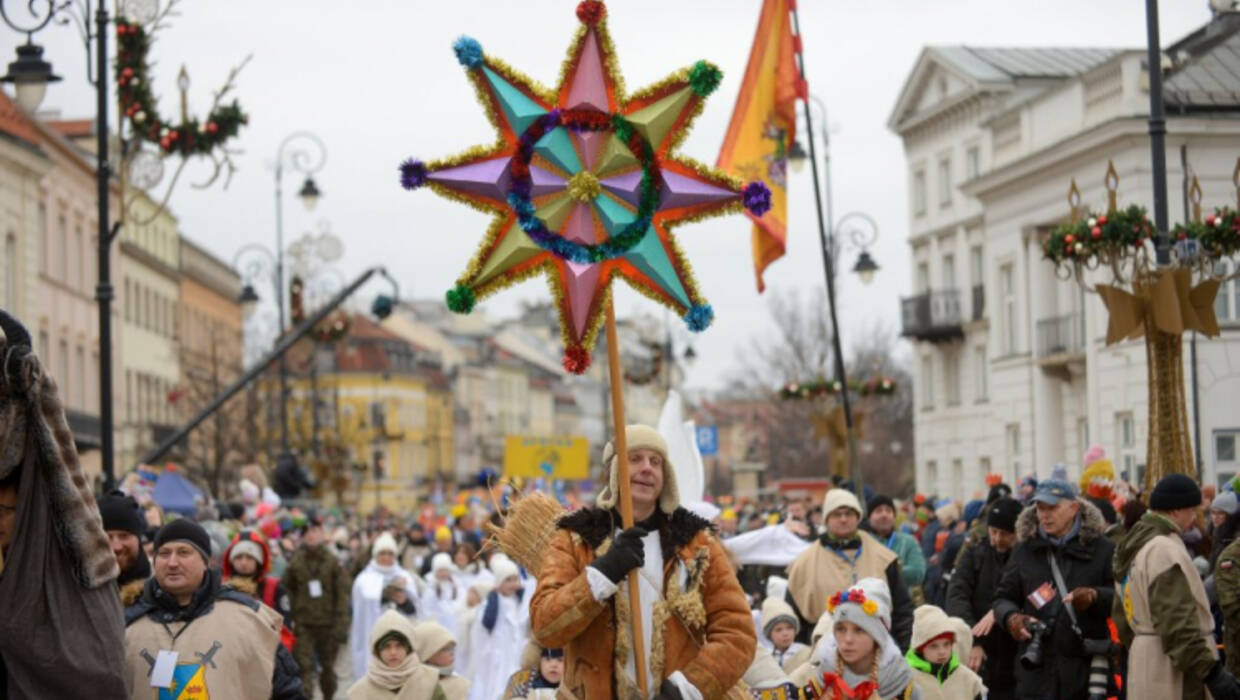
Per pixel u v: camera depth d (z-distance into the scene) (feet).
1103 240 50.31
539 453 129.39
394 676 41.78
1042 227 149.59
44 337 178.81
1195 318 48.67
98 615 22.54
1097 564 37.35
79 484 22.57
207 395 210.38
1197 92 80.64
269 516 70.90
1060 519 37.35
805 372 230.89
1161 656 33.55
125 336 219.82
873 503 47.60
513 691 34.35
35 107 58.75
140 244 231.71
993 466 166.50
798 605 41.27
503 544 27.25
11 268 167.53
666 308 23.63
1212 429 89.71
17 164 166.81
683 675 21.97
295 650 63.41
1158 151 50.42
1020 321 155.94
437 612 68.23
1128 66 128.06
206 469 170.60
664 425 53.11
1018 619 37.58
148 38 61.36
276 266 136.26
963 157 174.50
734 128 77.56
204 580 27.40
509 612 56.85
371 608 65.05
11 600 22.13
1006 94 169.17
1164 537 33.60
